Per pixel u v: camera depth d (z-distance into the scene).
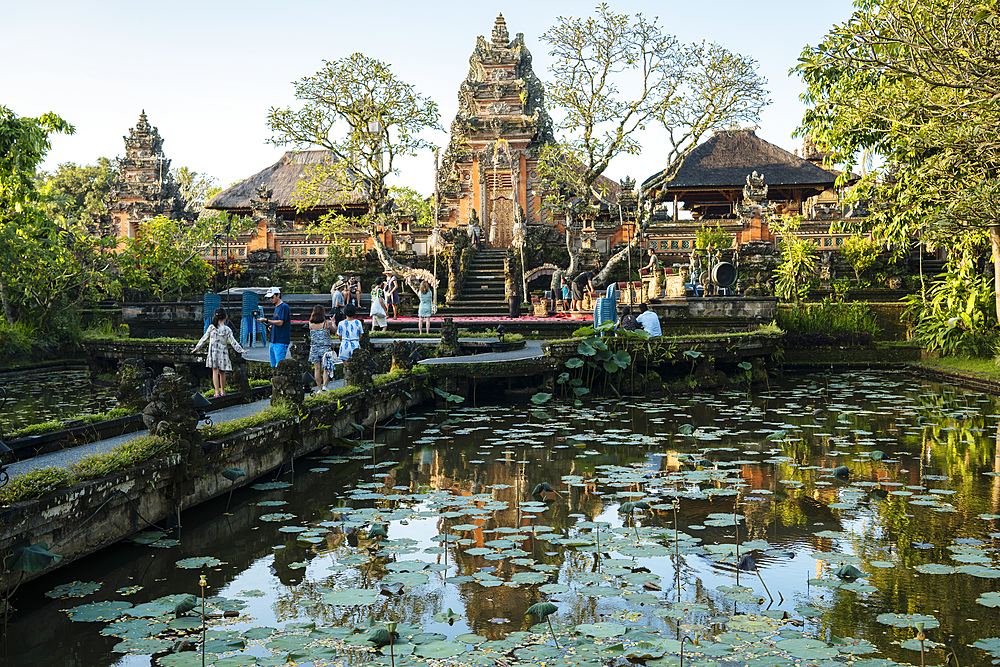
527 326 18.77
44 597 4.18
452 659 3.31
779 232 26.69
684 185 34.59
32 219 19.14
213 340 9.45
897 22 10.38
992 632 3.62
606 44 24.17
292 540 5.26
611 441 8.87
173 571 4.63
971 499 6.18
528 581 4.23
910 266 24.12
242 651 3.40
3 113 16.94
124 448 5.28
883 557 4.76
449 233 26.72
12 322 21.86
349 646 3.41
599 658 3.27
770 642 3.42
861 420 10.41
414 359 11.84
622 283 23.50
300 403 7.73
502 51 30.72
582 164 25.66
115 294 24.42
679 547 4.89
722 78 23.97
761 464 7.58
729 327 18.66
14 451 5.90
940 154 13.10
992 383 13.51
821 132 18.23
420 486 6.84
